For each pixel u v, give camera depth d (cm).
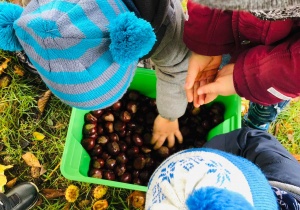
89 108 34
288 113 72
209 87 40
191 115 67
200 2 19
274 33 34
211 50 42
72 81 30
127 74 34
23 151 68
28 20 27
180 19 45
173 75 48
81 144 63
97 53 29
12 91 70
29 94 71
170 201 26
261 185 27
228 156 30
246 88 38
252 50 37
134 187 48
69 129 52
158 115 62
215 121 65
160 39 40
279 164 38
